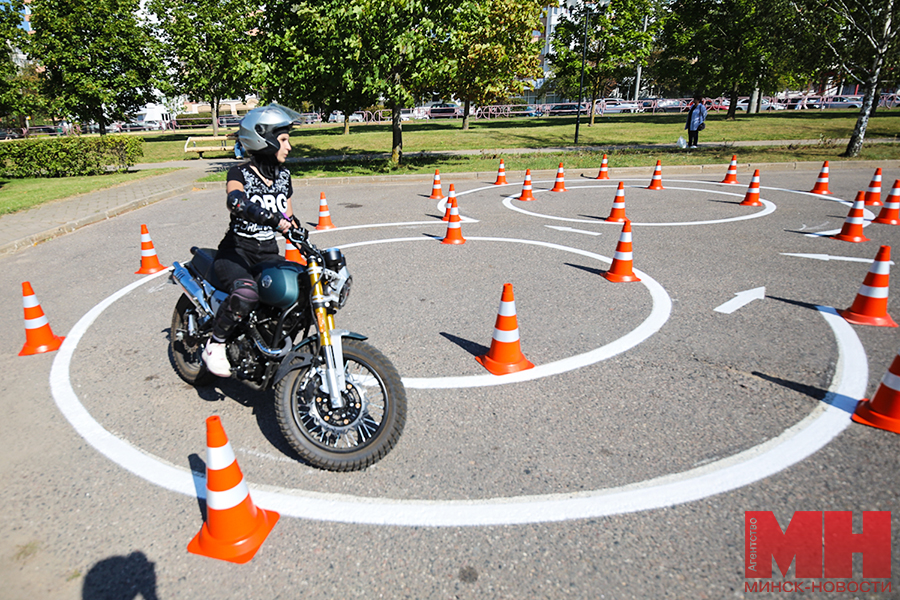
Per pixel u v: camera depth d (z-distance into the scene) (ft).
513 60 76.23
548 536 8.52
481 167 55.47
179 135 139.13
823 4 50.80
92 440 11.37
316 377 10.14
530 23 69.51
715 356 14.48
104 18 116.06
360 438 10.84
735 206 34.65
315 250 9.84
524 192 38.29
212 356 10.82
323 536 8.63
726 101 159.12
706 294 19.19
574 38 105.19
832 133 74.33
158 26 122.83
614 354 14.70
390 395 9.95
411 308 18.38
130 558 8.26
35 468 10.49
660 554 8.13
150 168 64.34
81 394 13.32
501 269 22.56
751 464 10.09
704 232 28.07
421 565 8.01
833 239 26.30
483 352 14.96
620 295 19.26
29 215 35.12
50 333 16.15
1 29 65.51
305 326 10.71
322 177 50.83
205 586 7.73
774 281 20.42
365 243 27.17
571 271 22.17
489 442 10.93
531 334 16.15
